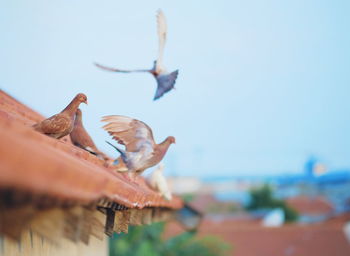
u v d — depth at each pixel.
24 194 2.34
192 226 16.86
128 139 6.55
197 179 72.62
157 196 8.36
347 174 57.50
